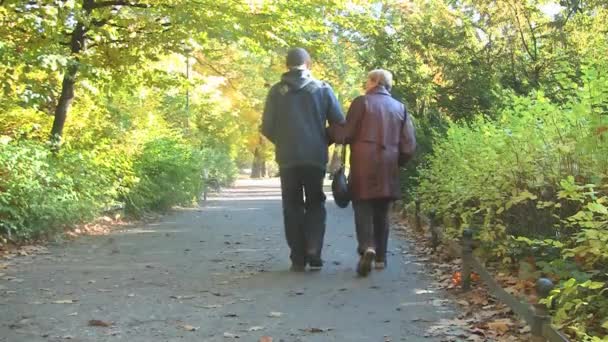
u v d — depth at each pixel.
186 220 15.48
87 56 13.11
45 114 15.01
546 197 5.98
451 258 8.42
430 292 6.77
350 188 7.87
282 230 12.87
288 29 14.76
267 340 5.18
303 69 8.16
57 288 7.14
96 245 10.70
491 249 7.18
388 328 5.50
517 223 6.85
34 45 12.22
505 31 14.43
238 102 35.47
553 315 4.78
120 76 14.04
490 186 6.97
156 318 5.87
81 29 13.78
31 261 8.97
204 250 10.10
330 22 16.27
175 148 20.42
